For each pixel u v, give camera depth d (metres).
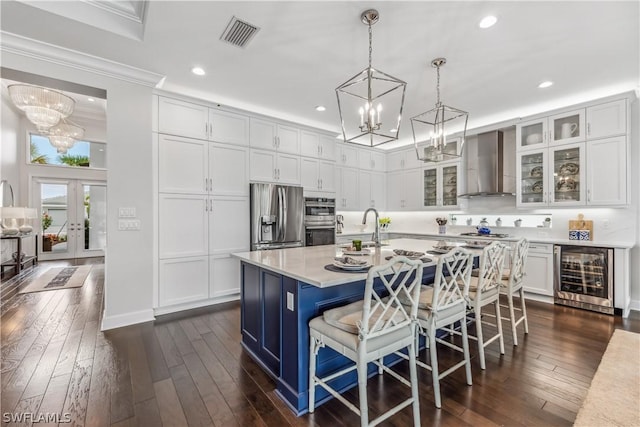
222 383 2.05
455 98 3.69
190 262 3.54
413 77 3.12
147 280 3.19
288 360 1.89
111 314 2.99
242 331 2.62
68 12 2.22
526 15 2.15
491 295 2.43
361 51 2.65
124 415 1.71
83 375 2.12
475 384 2.03
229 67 2.97
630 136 3.45
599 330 2.91
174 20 2.24
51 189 7.23
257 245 4.01
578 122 3.71
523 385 2.01
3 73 2.60
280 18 2.22
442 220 5.38
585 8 2.07
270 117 4.20
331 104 3.98
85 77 2.84
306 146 4.69
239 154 3.95
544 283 3.83
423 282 2.66
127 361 2.33
